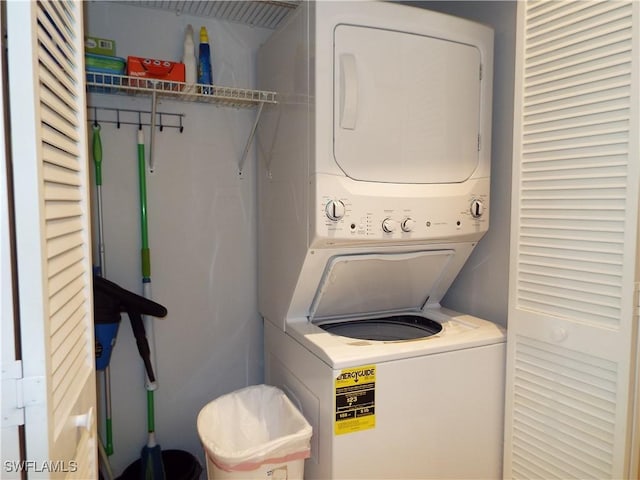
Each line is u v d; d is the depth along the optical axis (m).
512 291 2.03
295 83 2.05
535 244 1.91
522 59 1.92
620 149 1.58
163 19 2.43
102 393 2.42
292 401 2.19
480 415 2.07
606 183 1.63
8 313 0.89
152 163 2.44
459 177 2.17
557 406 1.85
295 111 2.06
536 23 1.86
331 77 1.85
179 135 2.51
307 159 1.92
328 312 2.38
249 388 2.18
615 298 1.62
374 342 1.96
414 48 2.01
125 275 2.44
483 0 2.46
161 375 2.56
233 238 2.68
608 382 1.66
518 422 2.03
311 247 1.94
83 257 1.36
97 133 2.27
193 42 2.34
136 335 2.30
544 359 1.90
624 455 1.61
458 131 2.15
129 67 2.07
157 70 2.13
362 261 2.12
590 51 1.66
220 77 2.57
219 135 2.60
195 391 2.65
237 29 2.60
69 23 1.24
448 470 2.01
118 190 2.40
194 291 2.61
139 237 2.46
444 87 2.10
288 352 2.26
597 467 1.70
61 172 1.14
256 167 2.70
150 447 2.41
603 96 1.63
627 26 1.54
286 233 2.22
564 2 1.74
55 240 1.06
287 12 2.45
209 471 1.88
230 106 2.61
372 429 1.82
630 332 1.58
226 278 2.68
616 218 1.60
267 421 2.18
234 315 2.72
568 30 1.74
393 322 2.56
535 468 1.95
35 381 0.92
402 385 1.87
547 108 1.83
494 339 2.07
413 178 2.04
